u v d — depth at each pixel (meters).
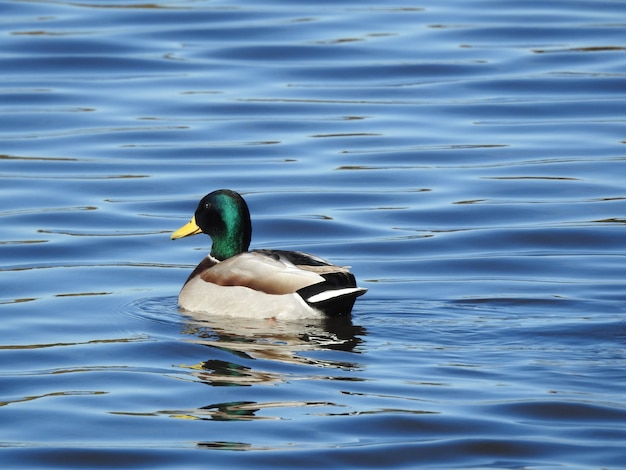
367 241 17.72
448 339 13.55
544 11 28.80
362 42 26.77
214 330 14.05
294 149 21.56
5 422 11.65
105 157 21.12
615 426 11.31
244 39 27.00
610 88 24.27
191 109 23.38
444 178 20.25
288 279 14.33
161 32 27.39
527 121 22.80
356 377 12.45
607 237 17.69
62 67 25.42
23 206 19.03
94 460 10.87
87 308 14.99
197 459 10.85
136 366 13.00
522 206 19.00
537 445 10.97
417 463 10.75
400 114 23.20
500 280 16.02
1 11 28.62
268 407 11.83
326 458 10.85
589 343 13.33
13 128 22.38
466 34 27.28
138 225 18.34
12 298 15.38
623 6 29.09
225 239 15.57
